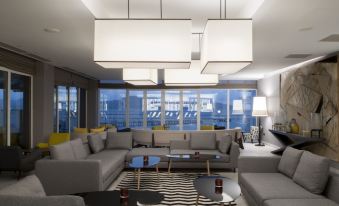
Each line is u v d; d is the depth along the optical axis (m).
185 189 4.45
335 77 5.95
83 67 7.96
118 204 2.71
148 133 7.09
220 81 11.39
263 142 10.30
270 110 9.70
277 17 3.58
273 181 3.40
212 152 5.91
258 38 4.67
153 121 11.85
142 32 2.67
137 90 11.76
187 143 6.30
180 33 2.68
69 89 9.38
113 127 9.82
